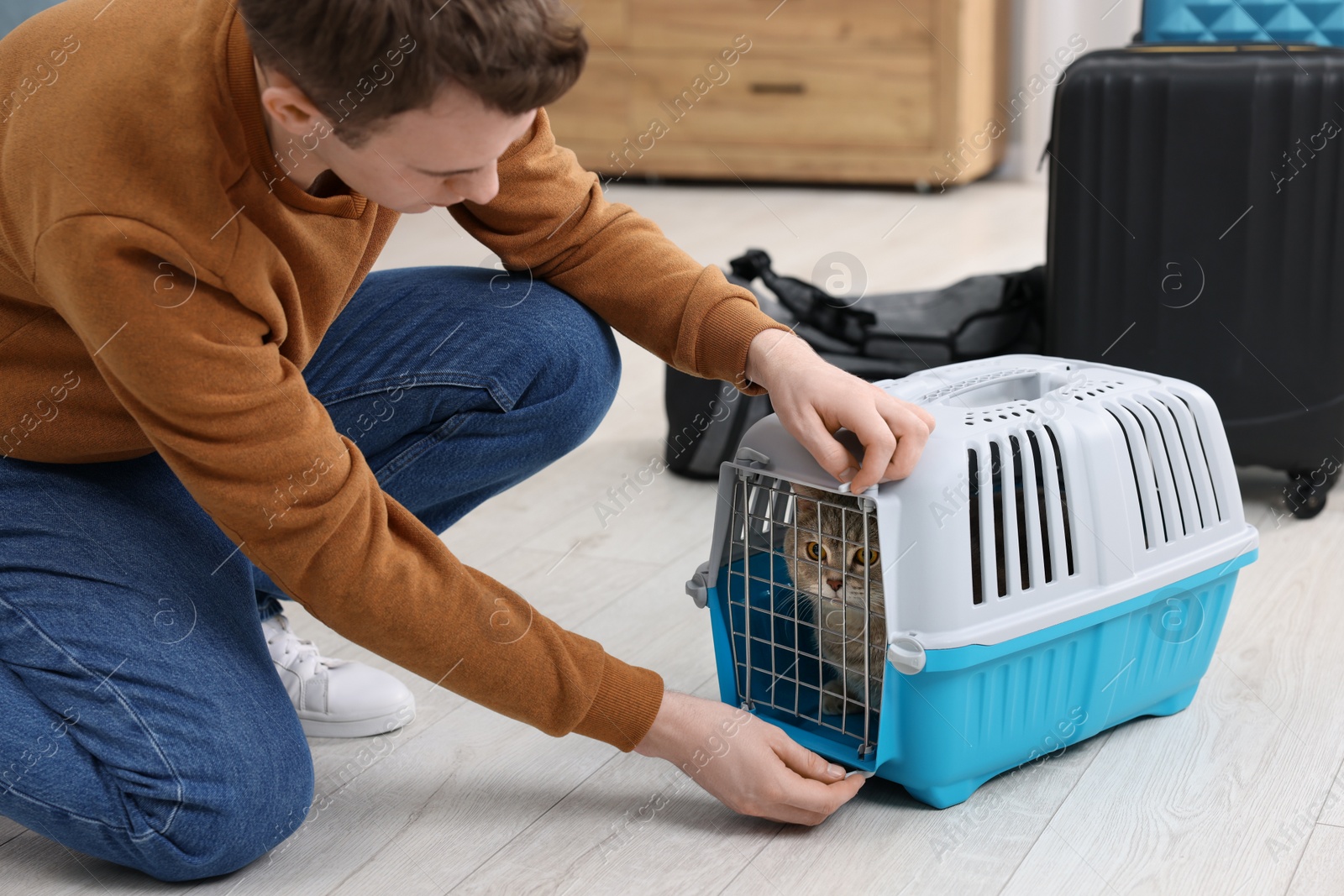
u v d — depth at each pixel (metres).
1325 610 1.33
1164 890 0.88
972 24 3.71
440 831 0.99
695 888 0.91
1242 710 1.14
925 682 0.95
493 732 1.15
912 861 0.93
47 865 0.96
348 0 0.63
